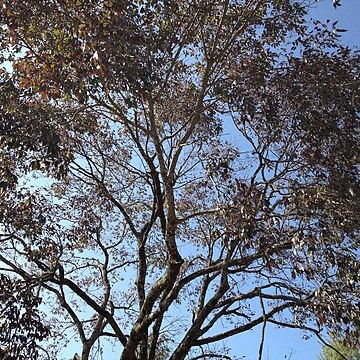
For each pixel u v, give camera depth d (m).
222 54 10.82
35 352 9.84
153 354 13.96
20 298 10.34
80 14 8.72
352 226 9.02
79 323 14.04
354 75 10.83
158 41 9.47
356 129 10.98
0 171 9.84
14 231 12.44
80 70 8.43
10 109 9.04
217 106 12.48
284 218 8.71
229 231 8.64
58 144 9.25
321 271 8.55
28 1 8.62
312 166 10.48
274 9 11.20
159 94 10.77
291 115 10.77
